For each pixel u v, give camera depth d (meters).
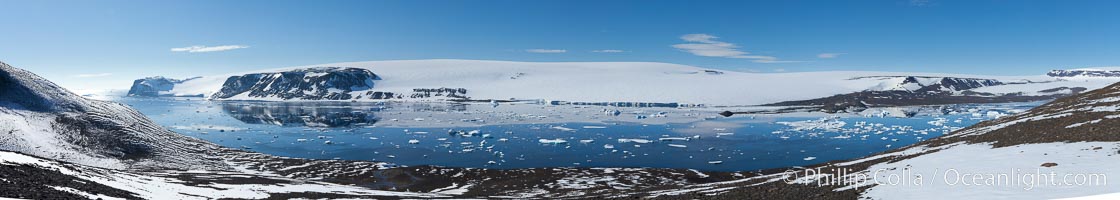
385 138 121.50
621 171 69.88
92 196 28.73
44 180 31.05
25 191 25.86
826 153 94.56
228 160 82.69
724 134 125.06
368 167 76.44
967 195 25.14
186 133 131.25
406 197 46.53
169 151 81.56
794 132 127.88
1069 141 38.59
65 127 78.06
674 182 63.12
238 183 50.81
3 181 27.44
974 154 39.03
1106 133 38.03
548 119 173.75
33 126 74.25
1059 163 30.34
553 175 67.88
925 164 36.91
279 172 73.88
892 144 104.62
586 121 165.38
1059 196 22.36
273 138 122.31
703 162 87.06
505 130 138.25
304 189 48.72
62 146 70.62
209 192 39.88
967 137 52.72
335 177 70.31
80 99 94.69
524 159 91.06
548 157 93.06
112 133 80.75
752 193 35.19
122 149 75.75
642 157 92.31
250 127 149.38
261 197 39.91
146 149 79.00
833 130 131.12
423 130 139.25
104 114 89.44
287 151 102.06
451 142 113.62
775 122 158.00
